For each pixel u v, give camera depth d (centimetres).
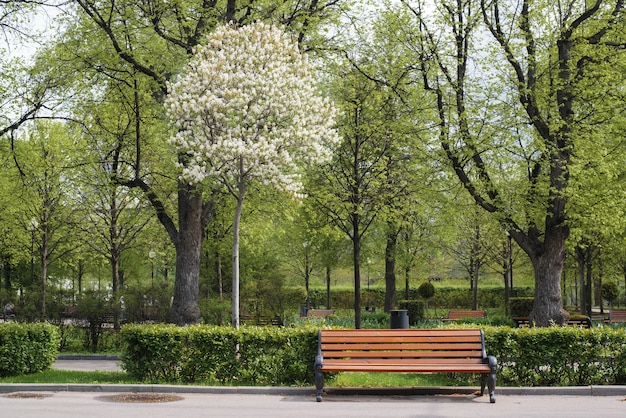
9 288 4131
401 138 2259
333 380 1252
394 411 999
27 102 2114
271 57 1484
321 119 1535
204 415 980
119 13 1972
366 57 2267
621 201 1966
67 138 2945
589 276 3384
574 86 2025
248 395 1176
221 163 1469
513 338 1234
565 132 2033
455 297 4653
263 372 1243
